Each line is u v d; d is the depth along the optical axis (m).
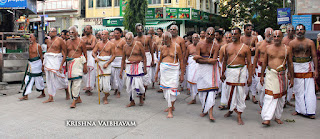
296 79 6.23
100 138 4.77
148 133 5.04
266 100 5.48
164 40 6.00
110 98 8.09
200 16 24.42
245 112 6.59
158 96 8.44
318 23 11.44
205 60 5.76
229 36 5.77
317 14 11.93
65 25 27.72
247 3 23.41
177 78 6.12
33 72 7.73
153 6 24.50
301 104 6.16
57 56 7.39
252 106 7.24
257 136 4.88
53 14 28.09
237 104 5.64
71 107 6.81
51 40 7.41
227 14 24.88
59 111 6.51
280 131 5.15
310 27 11.66
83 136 4.86
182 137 4.85
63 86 7.62
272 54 5.45
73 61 6.89
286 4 21.03
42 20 12.39
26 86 7.66
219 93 8.50
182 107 7.06
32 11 14.34
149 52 8.55
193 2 24.38
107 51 7.33
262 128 5.34
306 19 11.70
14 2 12.83
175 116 6.19
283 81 5.45
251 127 5.40
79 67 6.93
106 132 5.07
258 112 6.58
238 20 24.62
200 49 5.91
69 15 27.39
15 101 7.54
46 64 7.35
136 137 4.83
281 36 5.38
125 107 6.96
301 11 12.11
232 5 24.28
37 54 7.74
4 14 14.20
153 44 9.32
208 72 5.80
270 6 22.81
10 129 5.21
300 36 6.09
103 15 26.28
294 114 6.36
